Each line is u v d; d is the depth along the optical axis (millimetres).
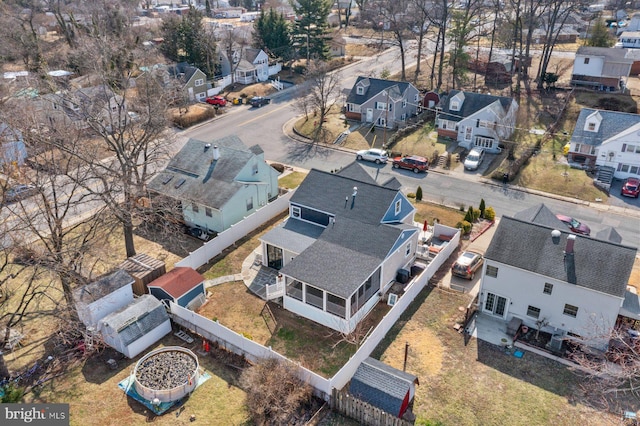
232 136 44656
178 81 64875
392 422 21656
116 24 80438
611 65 64812
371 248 30797
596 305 26234
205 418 23047
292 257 33094
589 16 102688
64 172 30703
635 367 21391
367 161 52719
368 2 117875
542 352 26891
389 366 24156
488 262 28812
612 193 44562
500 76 71688
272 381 23078
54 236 28750
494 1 78125
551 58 80375
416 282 31125
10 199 29266
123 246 37469
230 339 26688
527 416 23047
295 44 89000
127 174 32938
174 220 39000
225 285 32906
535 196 44656
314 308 29141
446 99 58469
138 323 27453
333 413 23234
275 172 43125
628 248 26688
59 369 26078
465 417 22969
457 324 29031
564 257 27469
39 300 28391
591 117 48812
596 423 22688
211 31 79688
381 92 59594
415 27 86875
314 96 62188
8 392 23422
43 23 107125
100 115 40219
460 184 47219
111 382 25156
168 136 43094
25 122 32844
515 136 54281
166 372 24984
